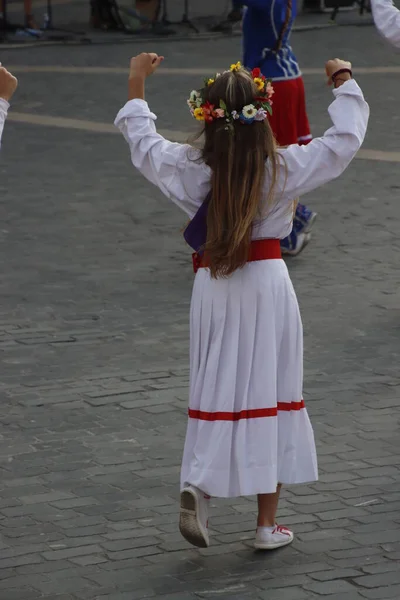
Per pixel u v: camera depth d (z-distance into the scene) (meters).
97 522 13.52
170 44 59.72
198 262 12.53
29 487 14.47
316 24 64.31
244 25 24.17
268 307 12.24
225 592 11.84
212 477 12.19
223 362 12.30
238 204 11.86
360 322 21.19
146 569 12.38
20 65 53.62
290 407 12.50
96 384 18.12
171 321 21.31
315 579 12.09
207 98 12.04
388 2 20.55
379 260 25.25
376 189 31.50
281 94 23.91
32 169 34.28
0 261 25.20
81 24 66.31
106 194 31.41
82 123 40.94
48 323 21.16
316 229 27.78
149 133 12.48
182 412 17.02
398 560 12.48
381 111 41.72
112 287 23.38
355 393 17.75
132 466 15.12
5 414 16.91
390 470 14.96
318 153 12.06
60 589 11.93
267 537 12.70
